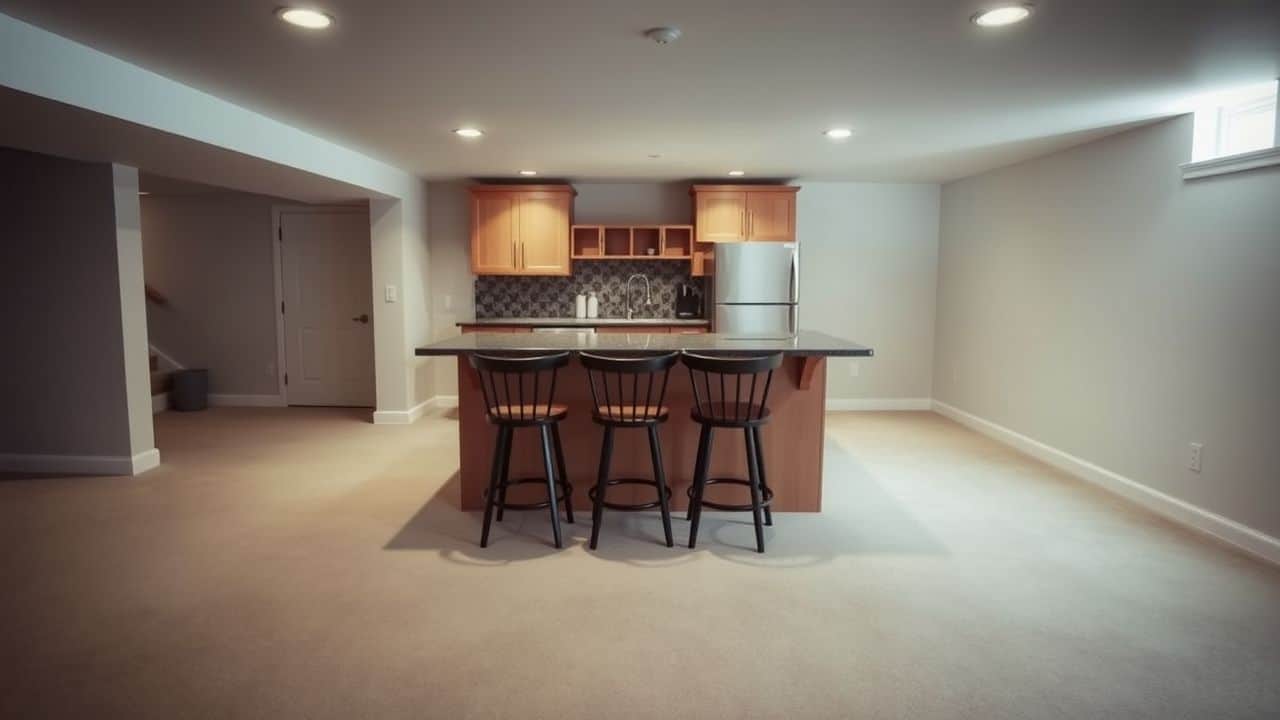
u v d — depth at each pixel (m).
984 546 3.32
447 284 6.68
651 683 2.20
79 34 2.57
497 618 2.61
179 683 2.19
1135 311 4.02
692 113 3.78
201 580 2.92
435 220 6.62
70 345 4.38
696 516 3.27
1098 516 3.74
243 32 2.55
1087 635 2.49
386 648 2.40
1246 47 2.69
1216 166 3.38
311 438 5.53
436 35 2.58
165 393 6.70
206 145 3.48
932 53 2.79
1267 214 3.15
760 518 3.23
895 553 3.23
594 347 3.53
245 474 4.50
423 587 2.87
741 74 3.06
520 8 2.32
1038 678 2.23
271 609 2.67
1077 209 4.56
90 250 4.28
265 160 3.93
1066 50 2.73
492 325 6.23
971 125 4.02
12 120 2.92
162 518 3.66
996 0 2.26
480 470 3.80
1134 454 4.03
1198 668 2.28
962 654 2.37
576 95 3.41
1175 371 3.71
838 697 2.13
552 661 2.32
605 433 3.24
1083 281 4.49
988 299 5.69
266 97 3.46
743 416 3.19
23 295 4.36
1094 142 4.39
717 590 2.85
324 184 4.94
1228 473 3.37
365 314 6.78
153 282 6.85
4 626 2.54
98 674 2.23
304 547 3.28
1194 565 3.09
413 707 2.07
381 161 5.35
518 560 3.14
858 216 6.56
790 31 2.54
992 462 4.87
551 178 6.23
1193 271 3.58
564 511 3.83
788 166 5.53
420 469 4.62
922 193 6.57
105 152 3.73
